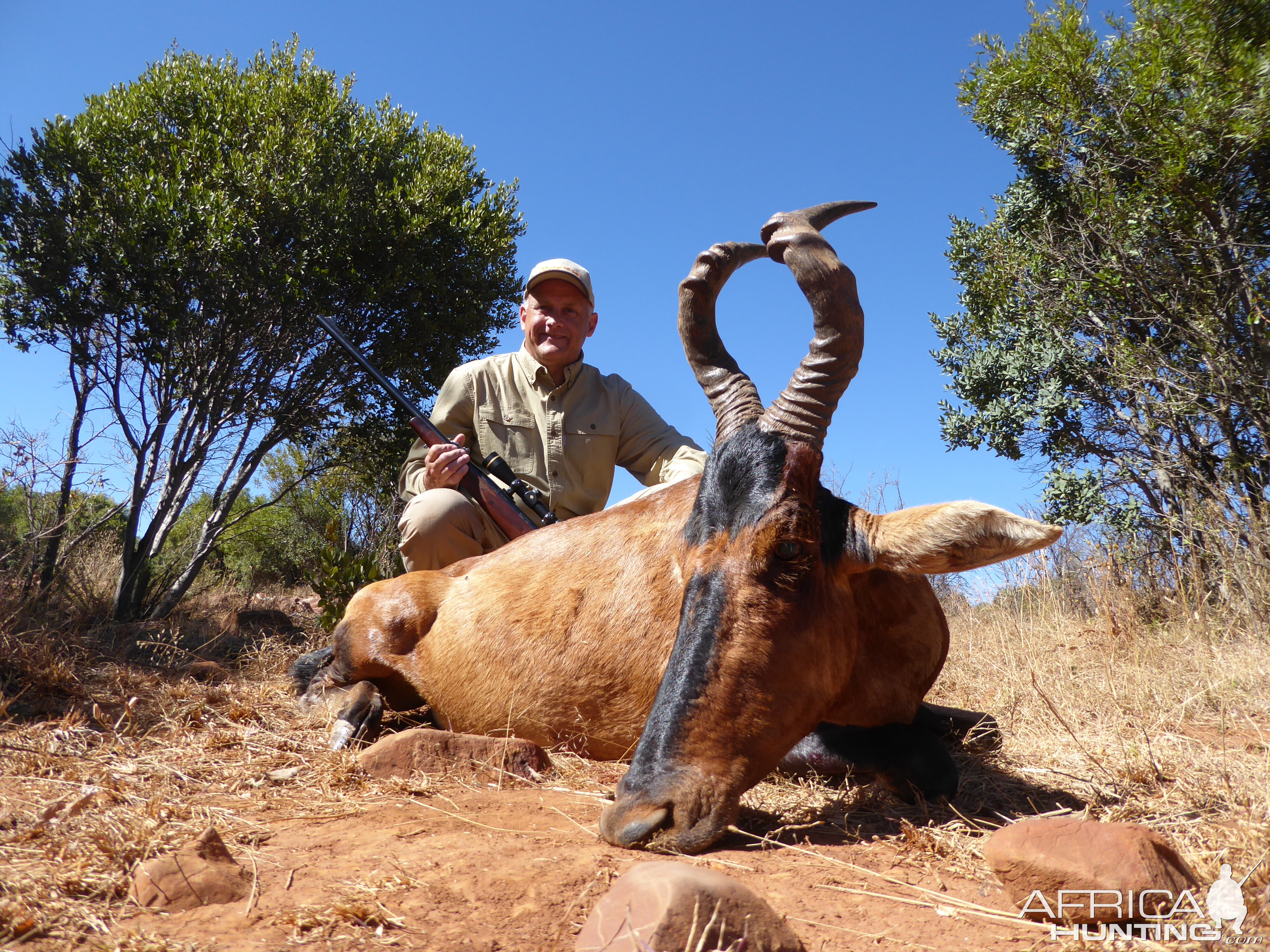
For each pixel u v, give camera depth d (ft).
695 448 18.78
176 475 32.81
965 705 17.29
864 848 9.21
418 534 16.85
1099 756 12.70
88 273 31.09
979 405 41.24
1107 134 32.32
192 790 10.82
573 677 12.91
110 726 13.65
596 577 13.20
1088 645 22.48
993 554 9.00
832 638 9.87
